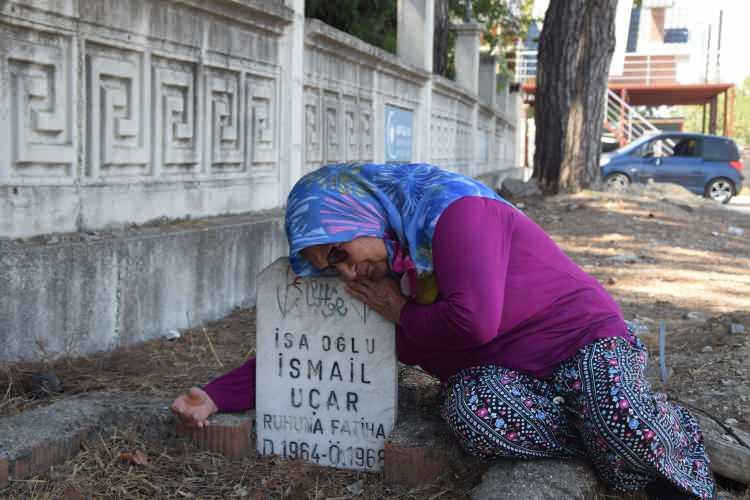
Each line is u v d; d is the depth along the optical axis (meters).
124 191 5.06
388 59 9.68
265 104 6.76
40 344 4.12
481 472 3.00
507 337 2.89
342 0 11.61
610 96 30.84
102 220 4.88
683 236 11.05
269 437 3.26
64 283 4.25
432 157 13.09
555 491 2.71
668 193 15.48
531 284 2.83
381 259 2.80
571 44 13.77
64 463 3.04
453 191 2.74
